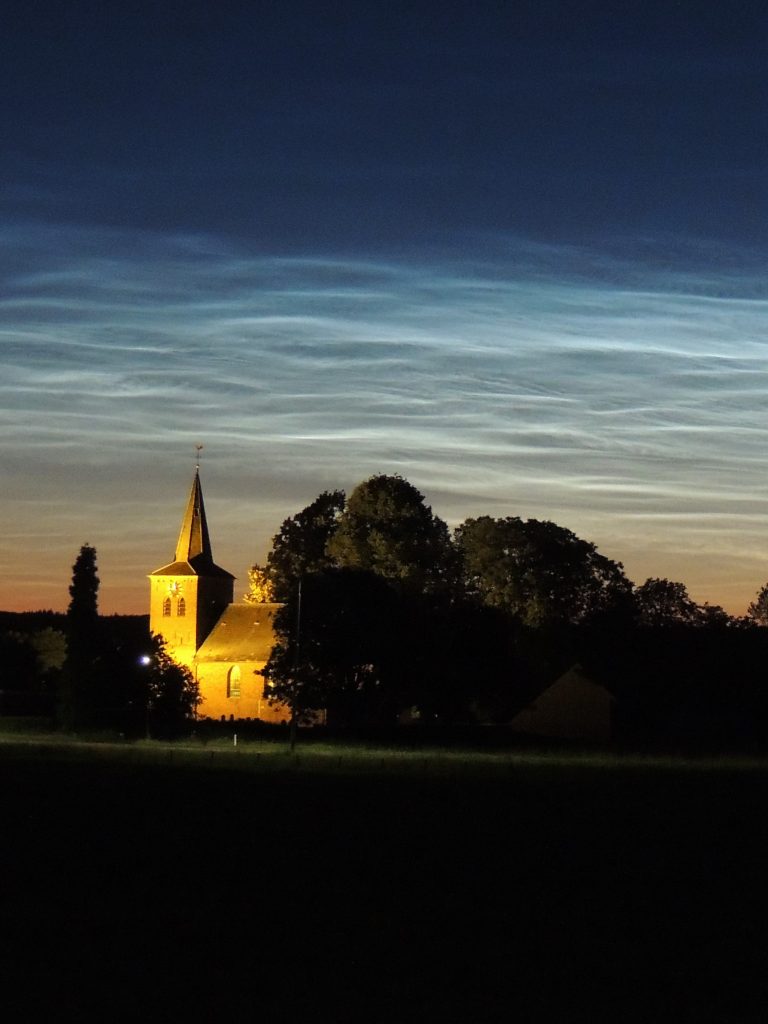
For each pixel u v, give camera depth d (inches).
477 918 1539.1
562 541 6166.3
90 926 1481.3
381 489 5649.6
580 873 1856.5
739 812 2578.7
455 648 4736.7
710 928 1498.5
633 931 1480.1
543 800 2753.4
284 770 3380.9
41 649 6328.7
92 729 4731.8
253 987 1240.8
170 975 1278.3
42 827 2283.5
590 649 5078.7
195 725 4781.0
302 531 6245.1
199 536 6318.9
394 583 5260.8
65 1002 1190.9
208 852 2014.0
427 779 3171.8
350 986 1248.2
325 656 4515.3
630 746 4256.9
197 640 6161.4
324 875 1817.2
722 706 4527.6
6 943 1401.3
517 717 4628.4
